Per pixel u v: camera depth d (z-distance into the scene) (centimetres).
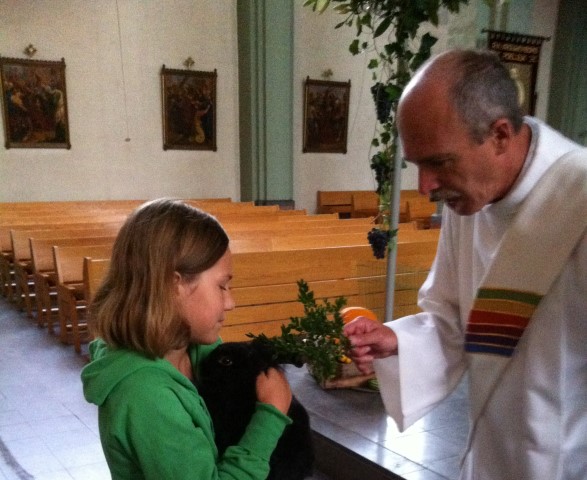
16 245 577
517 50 940
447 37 706
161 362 114
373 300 406
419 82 114
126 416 107
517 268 125
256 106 995
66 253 472
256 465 111
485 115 111
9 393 379
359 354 146
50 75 887
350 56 1076
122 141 955
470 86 111
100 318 115
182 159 1000
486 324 130
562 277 120
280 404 119
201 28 978
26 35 870
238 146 1037
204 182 1020
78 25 900
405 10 262
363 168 1133
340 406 301
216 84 997
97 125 935
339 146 1100
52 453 303
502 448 135
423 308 163
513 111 114
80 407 358
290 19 980
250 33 972
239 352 124
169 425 107
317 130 1076
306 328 127
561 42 1089
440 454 253
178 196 1005
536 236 122
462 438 269
